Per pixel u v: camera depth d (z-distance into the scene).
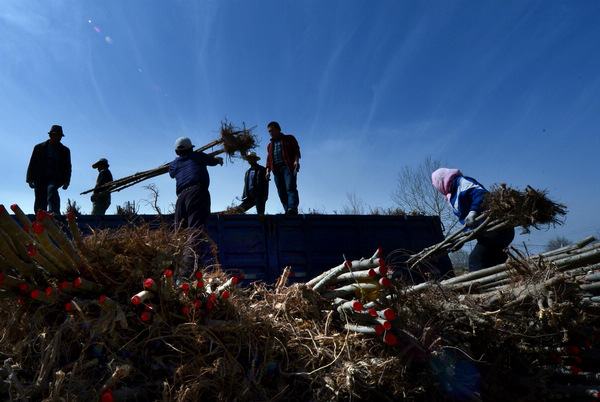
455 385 2.48
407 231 7.00
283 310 2.86
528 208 3.92
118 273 2.49
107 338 2.24
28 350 2.22
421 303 2.66
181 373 2.22
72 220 2.44
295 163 8.34
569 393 2.71
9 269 2.38
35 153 8.12
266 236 6.34
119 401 2.07
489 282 3.41
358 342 2.59
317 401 2.32
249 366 2.43
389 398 2.39
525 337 2.81
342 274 2.74
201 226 5.44
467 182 5.14
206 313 2.55
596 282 3.03
